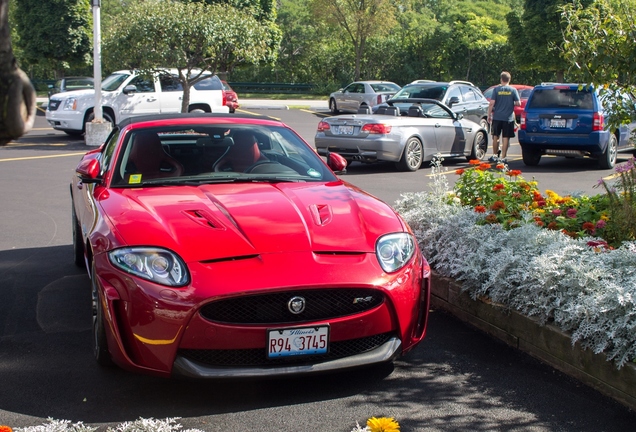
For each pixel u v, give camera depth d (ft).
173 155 16.16
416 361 13.74
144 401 11.80
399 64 158.30
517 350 14.37
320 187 15.26
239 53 60.70
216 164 16.06
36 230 25.62
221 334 11.14
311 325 11.42
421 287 13.12
